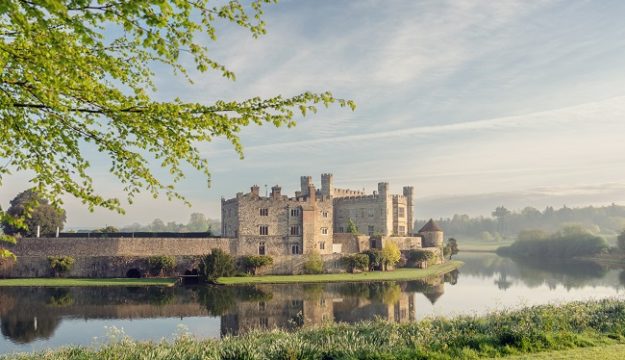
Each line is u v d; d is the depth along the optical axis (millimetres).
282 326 35906
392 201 114000
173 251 77250
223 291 56688
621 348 19719
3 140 11000
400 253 97000
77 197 11406
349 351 18469
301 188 109125
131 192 12203
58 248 71625
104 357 18391
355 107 11141
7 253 10430
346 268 84312
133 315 39938
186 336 23078
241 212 84625
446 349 18969
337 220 116312
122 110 10242
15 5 7574
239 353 18000
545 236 174250
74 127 10711
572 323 24484
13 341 30266
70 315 39500
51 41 8523
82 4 7941
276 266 78562
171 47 9789
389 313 42062
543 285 69312
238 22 10227
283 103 10734
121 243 73875
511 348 19469
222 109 10656
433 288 63188
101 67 10172
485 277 83000
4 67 9703
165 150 11523
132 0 8023
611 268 107812
